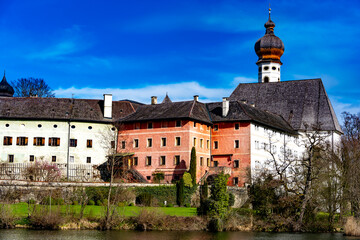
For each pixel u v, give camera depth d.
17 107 101.31
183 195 86.06
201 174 100.75
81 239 56.53
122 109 107.75
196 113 101.56
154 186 84.94
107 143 103.00
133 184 83.31
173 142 98.81
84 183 79.25
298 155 124.12
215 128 105.44
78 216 67.38
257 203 73.56
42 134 100.31
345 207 76.81
